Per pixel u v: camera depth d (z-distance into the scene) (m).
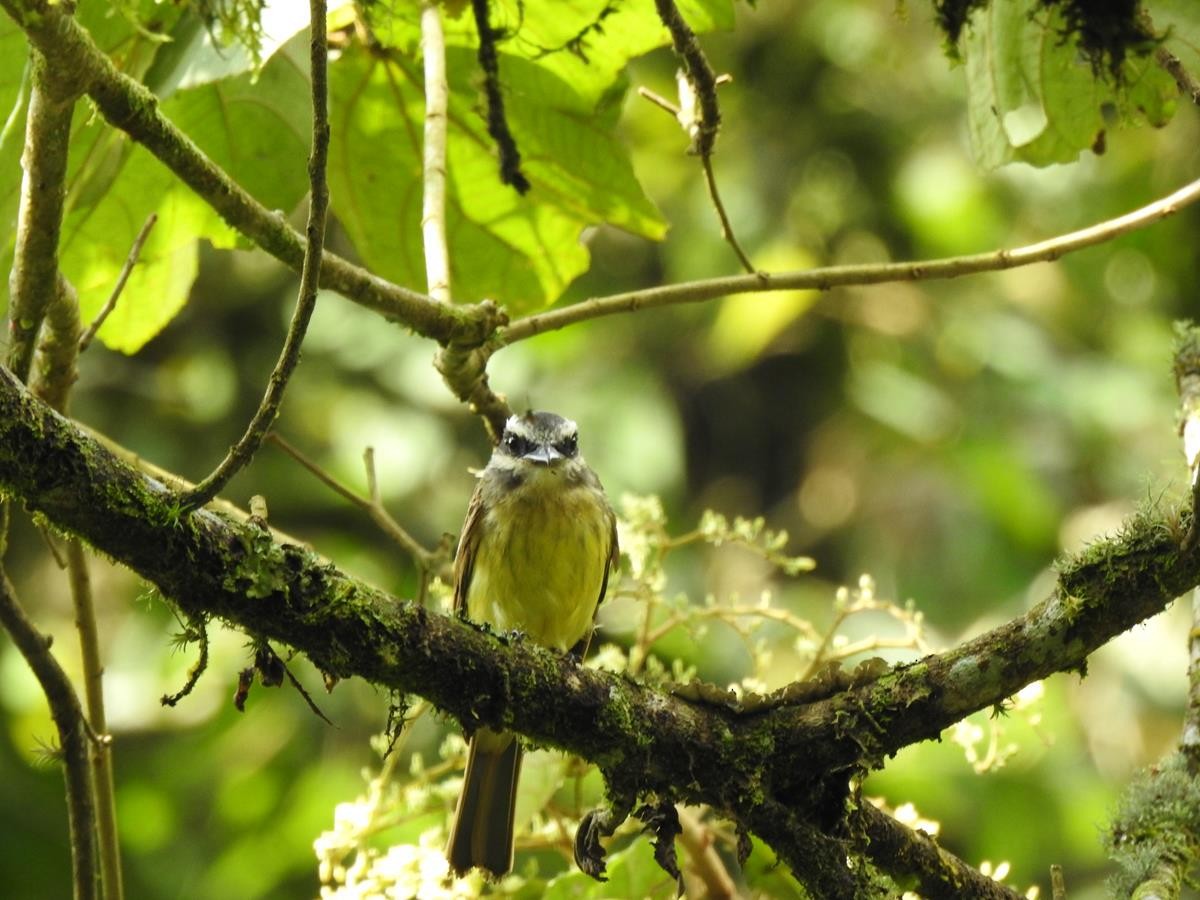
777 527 18.67
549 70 9.16
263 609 6.12
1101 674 16.83
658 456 17.11
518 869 13.75
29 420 5.76
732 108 18.39
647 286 18.20
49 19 6.11
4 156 7.55
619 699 6.65
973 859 15.50
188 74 7.63
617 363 17.80
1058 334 18.05
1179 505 6.22
